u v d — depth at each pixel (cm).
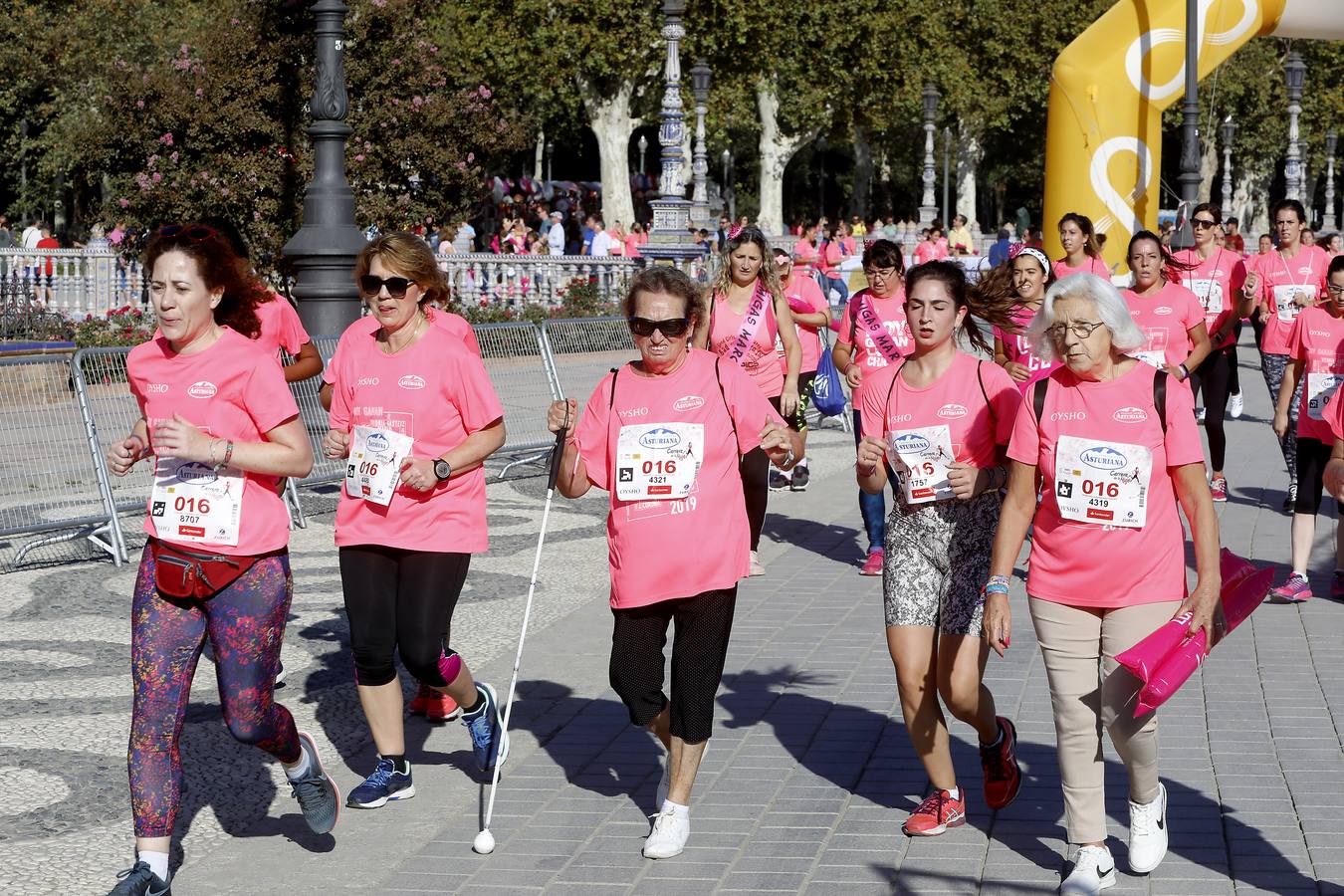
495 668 757
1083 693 485
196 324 482
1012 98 5725
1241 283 1229
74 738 657
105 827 555
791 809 565
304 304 1406
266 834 548
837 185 8394
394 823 557
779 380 904
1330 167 6028
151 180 2114
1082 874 483
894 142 7169
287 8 1401
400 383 561
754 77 4200
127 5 3922
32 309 2069
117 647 809
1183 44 1559
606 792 588
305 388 1221
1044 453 486
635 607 522
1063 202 1582
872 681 733
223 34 2130
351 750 645
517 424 1385
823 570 996
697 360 534
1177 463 476
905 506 530
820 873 504
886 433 534
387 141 2225
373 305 564
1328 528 1116
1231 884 490
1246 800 567
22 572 998
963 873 503
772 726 667
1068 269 1034
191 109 2098
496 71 3934
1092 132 1562
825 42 4391
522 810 569
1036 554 493
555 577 973
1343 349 895
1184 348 1012
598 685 731
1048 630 488
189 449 469
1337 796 570
